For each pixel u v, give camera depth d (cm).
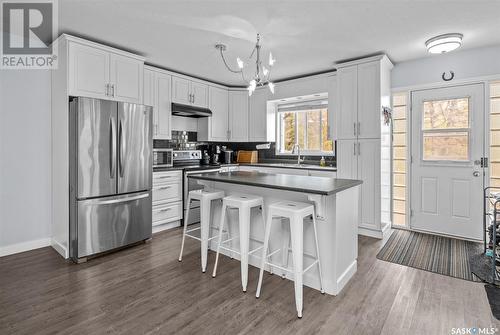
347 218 245
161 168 400
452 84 362
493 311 200
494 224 250
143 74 362
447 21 270
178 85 438
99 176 297
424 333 177
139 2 236
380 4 238
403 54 363
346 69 385
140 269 271
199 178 289
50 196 334
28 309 202
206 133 495
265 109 513
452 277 253
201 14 256
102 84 318
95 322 188
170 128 426
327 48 339
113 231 310
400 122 408
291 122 533
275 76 466
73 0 233
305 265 241
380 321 190
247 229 234
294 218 203
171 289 232
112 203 308
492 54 338
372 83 363
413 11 250
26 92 312
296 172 447
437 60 371
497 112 344
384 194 378
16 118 306
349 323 188
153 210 376
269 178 276
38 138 322
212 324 187
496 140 346
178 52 354
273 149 543
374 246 334
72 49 294
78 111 281
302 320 191
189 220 425
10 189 305
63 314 196
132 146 326
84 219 288
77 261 286
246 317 194
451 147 369
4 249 303
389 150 401
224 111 520
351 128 382
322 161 468
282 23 274
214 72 443
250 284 242
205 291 229
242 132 532
